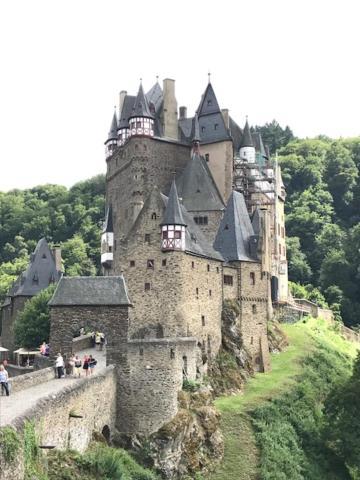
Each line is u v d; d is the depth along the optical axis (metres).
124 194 99.44
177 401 62.03
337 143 193.62
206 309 77.00
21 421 32.56
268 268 93.81
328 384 84.19
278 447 66.38
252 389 75.88
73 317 61.47
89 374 54.06
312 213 158.25
